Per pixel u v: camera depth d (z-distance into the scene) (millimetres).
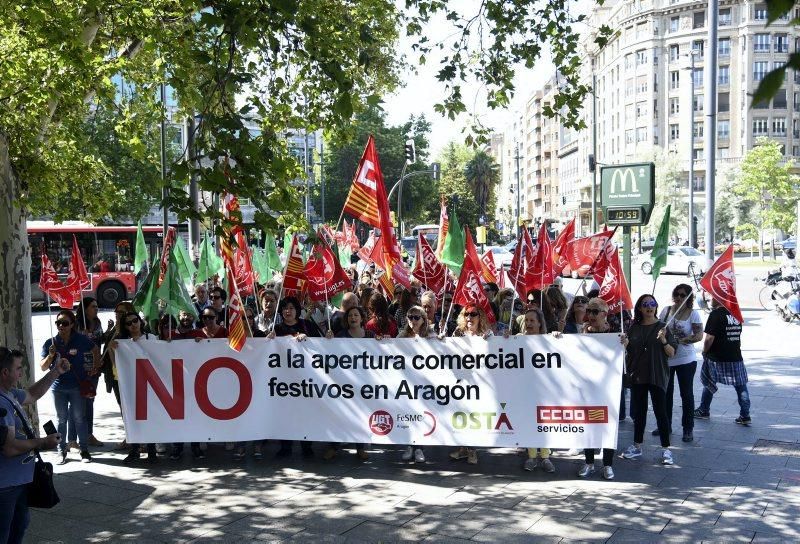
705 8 82438
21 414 5422
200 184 7004
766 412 10625
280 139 10859
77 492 7609
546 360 7902
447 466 8391
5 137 9031
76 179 11852
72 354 8664
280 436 8461
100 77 10203
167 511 7016
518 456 8781
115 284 29516
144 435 8547
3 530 5191
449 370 8117
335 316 10273
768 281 24266
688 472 7930
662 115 85938
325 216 61719
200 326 10578
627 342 7852
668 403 9203
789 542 6008
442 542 6141
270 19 7434
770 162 55094
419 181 64688
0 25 9406
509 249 43875
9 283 9031
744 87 81938
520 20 10383
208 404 8516
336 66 7855
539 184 135750
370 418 8297
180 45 9039
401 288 11938
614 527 6375
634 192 12242
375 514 6820
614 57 92062
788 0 2061
